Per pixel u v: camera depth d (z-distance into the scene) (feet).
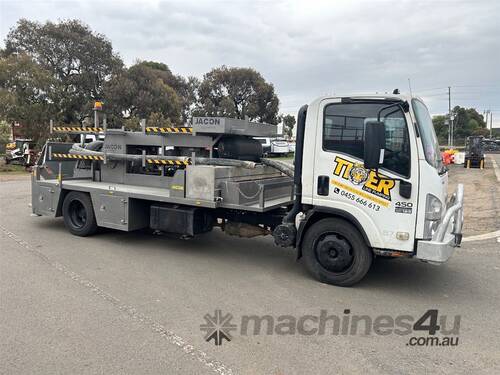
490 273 19.85
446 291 17.28
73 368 10.73
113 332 12.81
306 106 17.97
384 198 16.15
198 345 12.11
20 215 33.06
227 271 19.40
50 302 15.10
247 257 21.90
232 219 21.47
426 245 15.47
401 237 15.99
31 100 87.10
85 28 121.39
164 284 17.39
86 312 14.28
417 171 15.60
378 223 16.35
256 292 16.69
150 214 22.48
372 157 15.15
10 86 84.58
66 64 117.91
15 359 11.14
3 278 17.67
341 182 16.88
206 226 21.66
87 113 114.73
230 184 19.69
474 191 52.13
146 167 25.63
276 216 20.03
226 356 11.53
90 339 12.32
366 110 16.31
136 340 12.32
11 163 88.28
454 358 11.71
